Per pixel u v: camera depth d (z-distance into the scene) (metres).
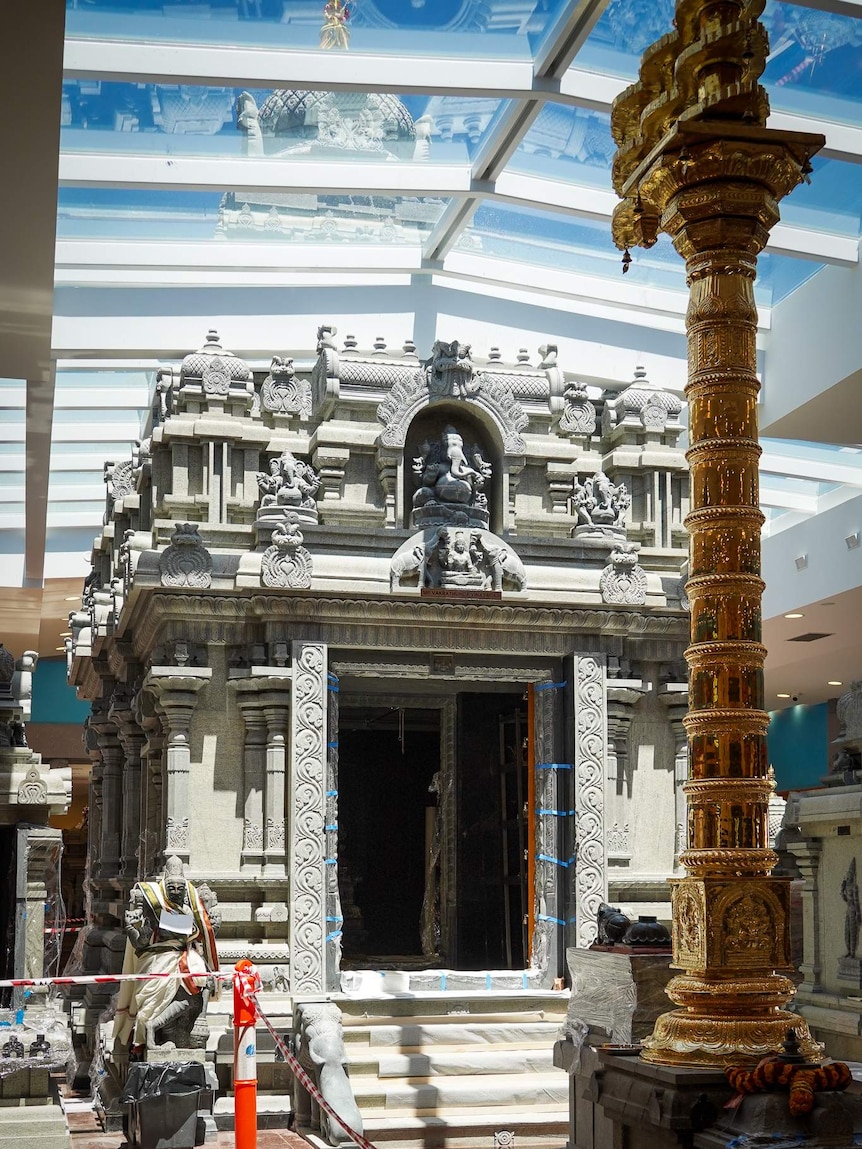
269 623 11.12
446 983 11.25
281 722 11.07
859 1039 9.80
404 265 12.72
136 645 12.64
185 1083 9.19
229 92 9.82
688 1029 5.84
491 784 13.09
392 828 14.88
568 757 11.79
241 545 11.52
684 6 6.18
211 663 11.21
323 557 11.13
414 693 12.82
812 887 10.92
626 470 12.68
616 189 6.86
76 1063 12.23
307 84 8.86
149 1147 8.89
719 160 6.01
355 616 11.19
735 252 6.20
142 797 12.75
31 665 11.68
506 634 11.65
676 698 12.16
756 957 5.83
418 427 12.14
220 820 11.05
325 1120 9.31
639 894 11.91
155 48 8.62
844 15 8.32
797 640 19.69
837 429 12.78
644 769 12.23
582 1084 7.52
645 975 7.71
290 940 10.75
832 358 11.52
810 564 17.33
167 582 10.88
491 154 10.33
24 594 20.50
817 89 9.62
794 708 26.14
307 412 12.04
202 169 10.45
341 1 8.49
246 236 12.21
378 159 10.62
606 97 9.24
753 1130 5.29
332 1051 9.59
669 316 13.82
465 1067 10.19
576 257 12.77
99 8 8.28
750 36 5.98
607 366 13.62
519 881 12.57
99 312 12.70
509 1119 9.70
